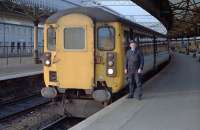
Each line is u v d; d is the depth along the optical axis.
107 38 13.94
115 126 9.86
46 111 16.61
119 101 13.92
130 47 14.83
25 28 57.62
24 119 15.20
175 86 18.52
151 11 29.17
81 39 13.99
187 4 34.34
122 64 14.22
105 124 10.10
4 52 49.44
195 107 12.67
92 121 10.48
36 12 34.88
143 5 24.91
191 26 64.94
